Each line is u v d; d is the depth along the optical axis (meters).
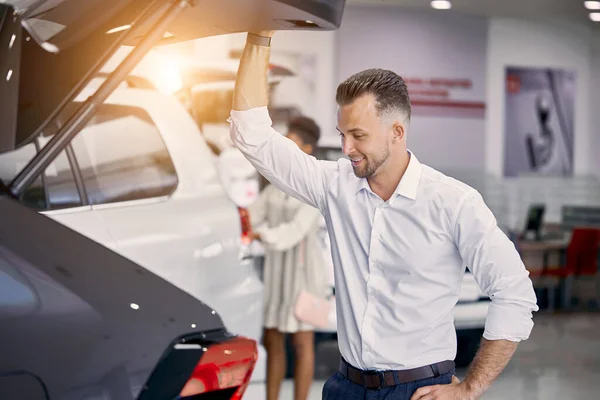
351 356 2.38
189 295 1.76
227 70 5.29
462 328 6.13
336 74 13.48
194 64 5.11
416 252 2.27
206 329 1.71
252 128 2.45
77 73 1.78
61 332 1.55
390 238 2.30
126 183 3.28
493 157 14.77
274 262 4.74
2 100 1.67
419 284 2.29
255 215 4.72
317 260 4.75
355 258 2.37
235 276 3.66
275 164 2.48
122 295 1.64
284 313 4.71
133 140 3.37
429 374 2.30
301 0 1.80
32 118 1.77
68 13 1.73
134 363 1.59
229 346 1.71
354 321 2.37
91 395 1.55
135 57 1.80
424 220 2.26
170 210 3.39
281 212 4.68
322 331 5.45
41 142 2.75
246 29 2.04
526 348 8.23
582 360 7.69
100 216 3.13
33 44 1.73
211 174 3.65
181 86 4.12
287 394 5.61
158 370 1.61
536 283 10.73
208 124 6.02
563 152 15.25
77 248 1.67
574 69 15.23
